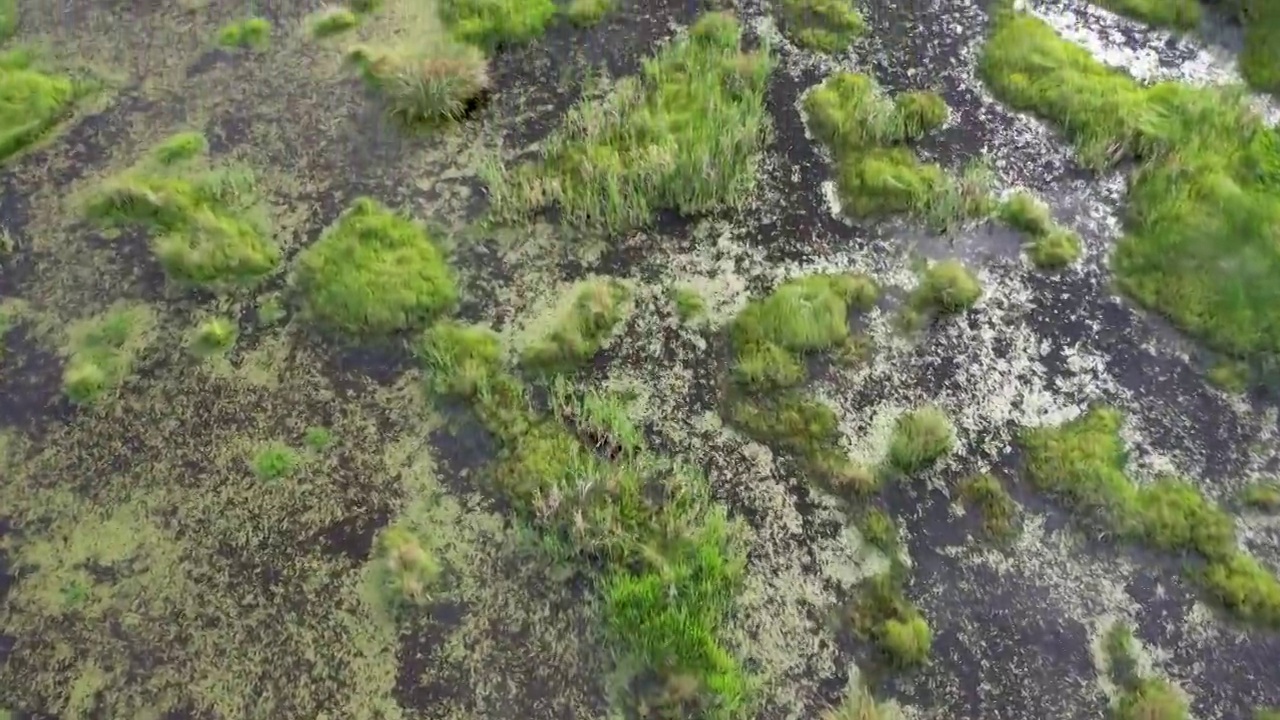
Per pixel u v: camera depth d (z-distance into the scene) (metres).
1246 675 5.01
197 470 5.78
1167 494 5.54
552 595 5.28
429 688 5.01
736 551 5.41
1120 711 4.90
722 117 7.38
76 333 6.38
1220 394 6.02
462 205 7.03
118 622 5.24
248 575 5.39
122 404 6.06
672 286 6.57
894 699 4.96
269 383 6.14
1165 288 6.43
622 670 5.02
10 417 6.02
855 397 6.03
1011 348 6.25
